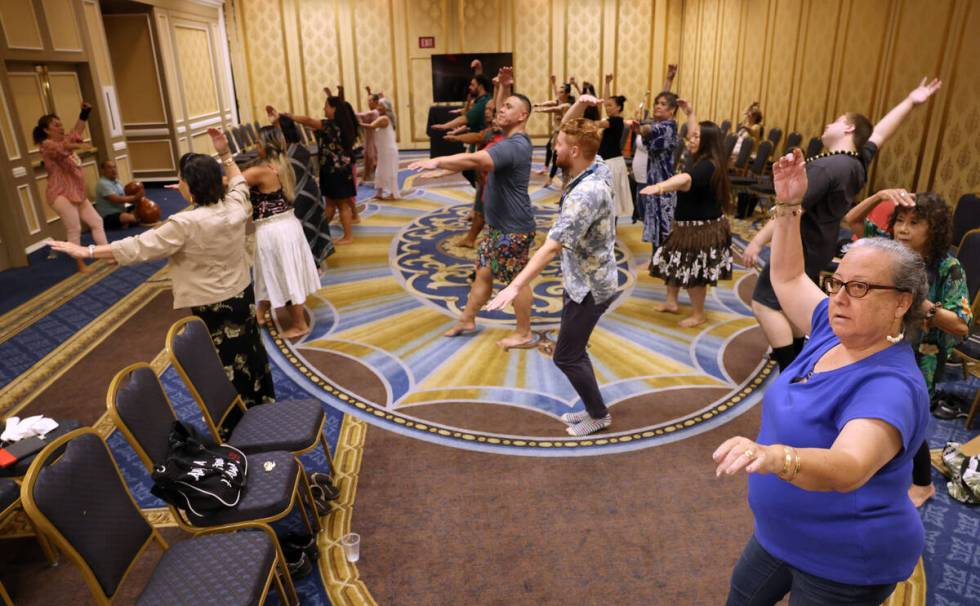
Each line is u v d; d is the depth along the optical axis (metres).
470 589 2.59
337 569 2.70
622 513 3.01
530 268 3.00
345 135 7.30
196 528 2.44
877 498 1.49
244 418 3.03
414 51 14.54
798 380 1.66
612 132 7.16
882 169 8.08
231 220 3.20
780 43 10.57
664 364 4.46
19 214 7.04
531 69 14.84
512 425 3.76
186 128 11.80
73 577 2.73
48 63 8.26
